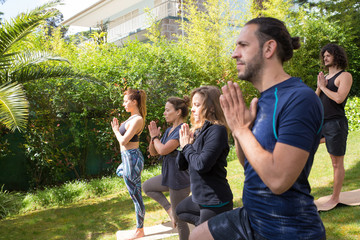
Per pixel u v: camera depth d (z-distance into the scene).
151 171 8.11
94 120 8.58
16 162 7.95
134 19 22.39
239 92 1.45
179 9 16.02
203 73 10.22
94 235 4.50
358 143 8.56
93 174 8.82
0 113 5.20
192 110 2.63
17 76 6.64
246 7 11.88
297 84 1.41
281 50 1.46
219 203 2.35
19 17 6.54
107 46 9.54
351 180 5.48
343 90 3.91
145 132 9.06
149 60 9.13
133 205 5.85
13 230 4.99
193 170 2.46
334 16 18.19
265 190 1.42
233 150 9.43
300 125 1.29
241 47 1.49
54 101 8.00
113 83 8.54
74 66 8.44
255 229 1.50
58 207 6.32
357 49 14.84
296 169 1.27
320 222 1.44
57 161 8.12
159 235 4.15
